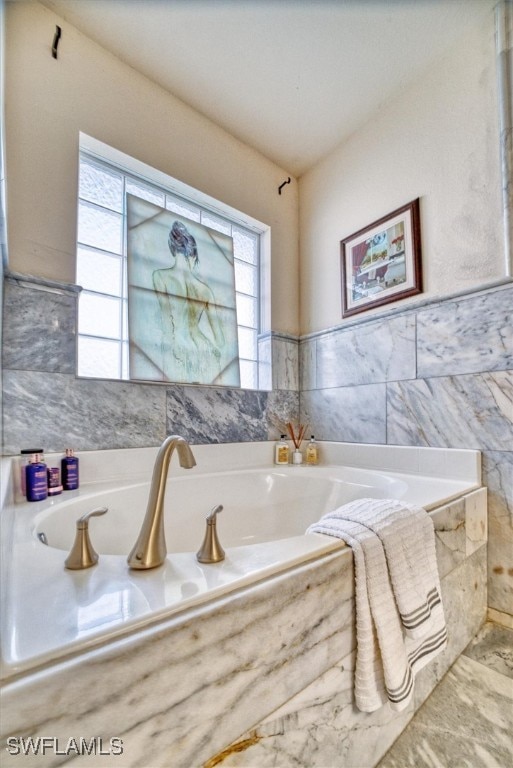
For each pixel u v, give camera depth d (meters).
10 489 1.04
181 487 1.44
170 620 0.46
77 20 1.40
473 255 1.41
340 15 1.36
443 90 1.53
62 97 1.39
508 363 1.29
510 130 1.30
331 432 1.95
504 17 1.31
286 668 0.58
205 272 1.80
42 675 0.37
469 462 1.35
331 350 1.99
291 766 0.59
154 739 0.43
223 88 1.68
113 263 1.59
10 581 0.55
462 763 0.79
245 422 1.87
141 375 1.50
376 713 0.78
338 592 0.68
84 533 0.61
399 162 1.70
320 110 1.80
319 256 2.12
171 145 1.70
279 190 2.17
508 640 1.20
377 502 0.92
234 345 1.87
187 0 1.32
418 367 1.56
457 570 1.11
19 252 1.25
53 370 1.29
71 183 1.39
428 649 0.83
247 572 0.57
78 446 1.33
